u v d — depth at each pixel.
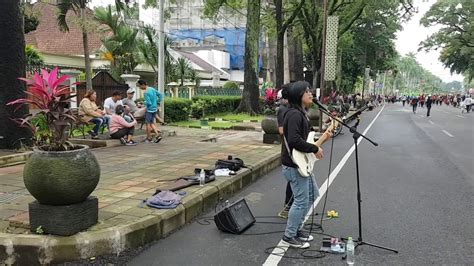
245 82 24.70
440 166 10.27
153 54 26.45
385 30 47.78
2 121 9.02
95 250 4.34
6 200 5.61
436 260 4.52
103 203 5.54
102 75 16.98
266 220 5.84
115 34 24.36
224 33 58.78
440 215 6.16
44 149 4.42
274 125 12.20
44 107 4.37
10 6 8.95
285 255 4.61
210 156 9.76
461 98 58.50
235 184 7.36
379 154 12.21
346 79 53.38
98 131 11.64
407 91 142.00
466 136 17.50
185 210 5.55
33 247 4.15
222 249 4.75
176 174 7.53
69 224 4.29
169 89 26.16
